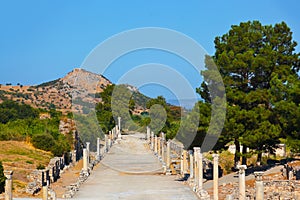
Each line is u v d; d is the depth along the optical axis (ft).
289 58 136.67
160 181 130.31
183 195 109.29
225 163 147.43
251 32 139.03
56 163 147.02
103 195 110.42
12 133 190.29
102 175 141.18
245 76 136.77
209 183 125.18
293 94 122.83
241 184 79.46
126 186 122.62
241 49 138.62
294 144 121.39
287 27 139.33
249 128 128.98
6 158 154.71
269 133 125.59
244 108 133.80
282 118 124.16
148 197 107.45
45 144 179.73
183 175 135.54
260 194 72.90
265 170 127.24
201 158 110.22
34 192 116.16
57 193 117.80
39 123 207.21
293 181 105.40
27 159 156.76
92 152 196.54
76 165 176.76
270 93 129.18
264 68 134.21
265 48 135.74
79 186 122.21
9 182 85.51
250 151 135.23
